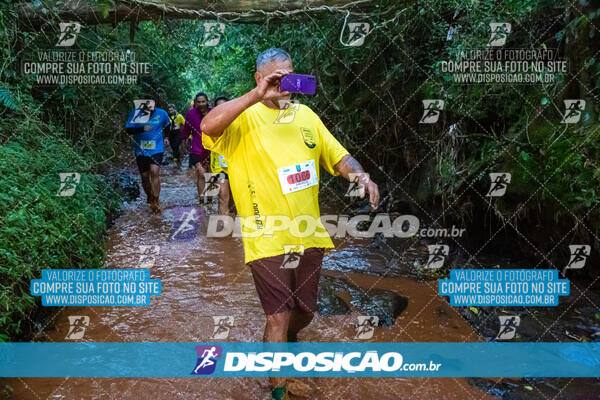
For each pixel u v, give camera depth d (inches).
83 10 195.9
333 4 191.8
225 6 190.9
